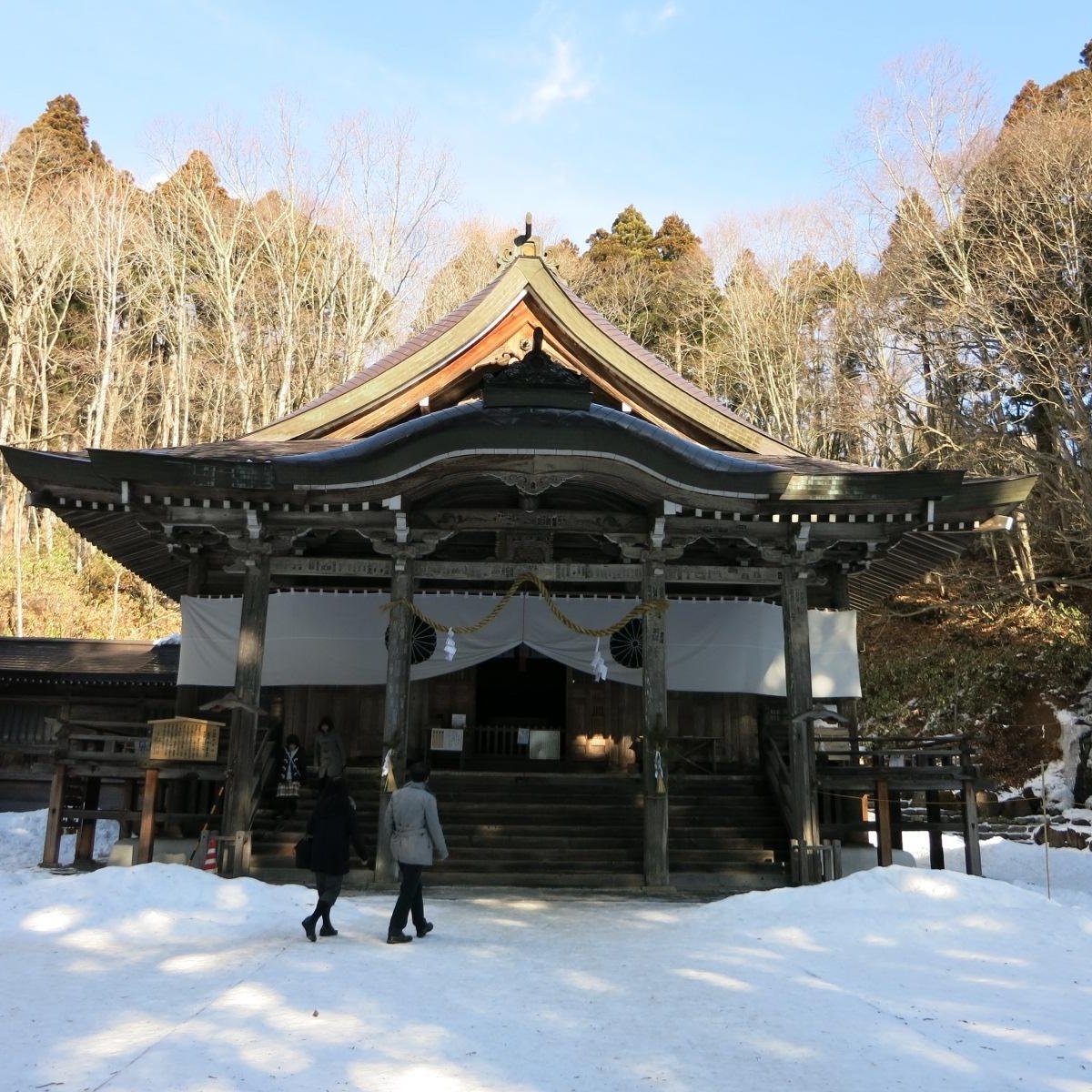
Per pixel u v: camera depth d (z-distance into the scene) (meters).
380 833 12.27
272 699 16.98
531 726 22.84
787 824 14.57
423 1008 5.71
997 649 28.62
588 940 8.23
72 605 35.47
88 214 44.72
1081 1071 4.70
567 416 12.15
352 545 16.98
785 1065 4.75
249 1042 4.93
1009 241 28.20
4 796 23.52
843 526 13.67
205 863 12.06
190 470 12.38
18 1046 4.81
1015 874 16.83
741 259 47.03
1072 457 26.44
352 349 41.66
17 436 40.75
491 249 48.06
